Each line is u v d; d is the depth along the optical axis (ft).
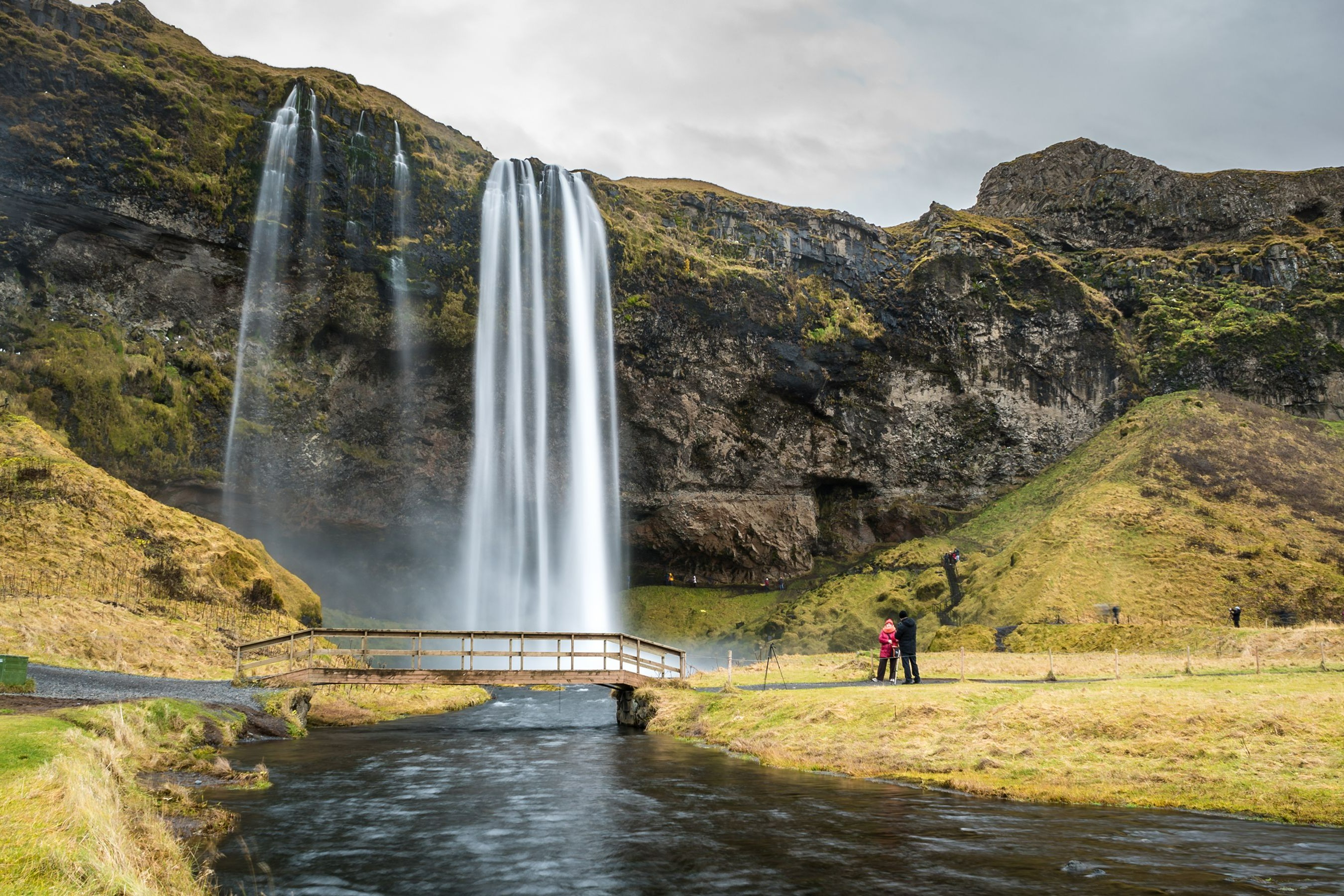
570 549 296.30
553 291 285.23
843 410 347.15
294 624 172.24
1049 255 411.95
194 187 222.28
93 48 220.02
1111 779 65.77
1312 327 365.81
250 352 239.50
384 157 251.80
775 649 301.02
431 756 89.35
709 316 313.32
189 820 55.31
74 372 206.90
